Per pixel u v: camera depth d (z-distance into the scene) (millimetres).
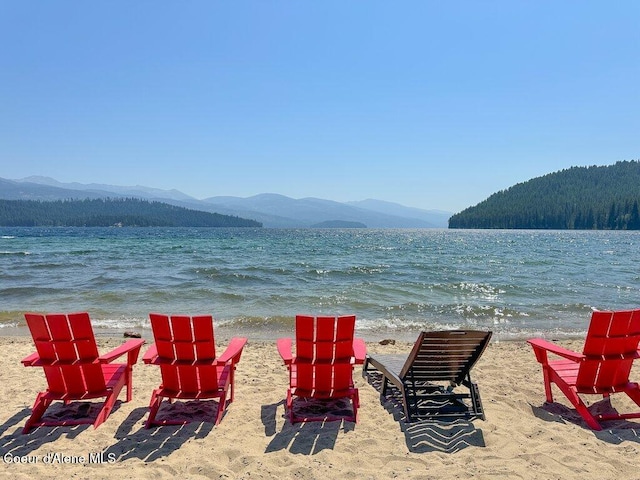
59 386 5031
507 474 3877
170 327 4914
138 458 4191
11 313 12141
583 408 4984
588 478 3830
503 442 4512
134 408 5449
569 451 4320
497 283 18547
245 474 3885
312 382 5234
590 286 17938
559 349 5250
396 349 8836
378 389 6227
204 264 25719
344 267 24688
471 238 86500
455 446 4434
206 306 13438
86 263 25578
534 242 66938
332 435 4699
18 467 4020
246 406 5535
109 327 10820
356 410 5105
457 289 16953
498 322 11867
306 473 3904
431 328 11102
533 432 4742
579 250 45531
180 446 4434
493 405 5574
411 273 22203
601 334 4898
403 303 14000
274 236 92188
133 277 19391
